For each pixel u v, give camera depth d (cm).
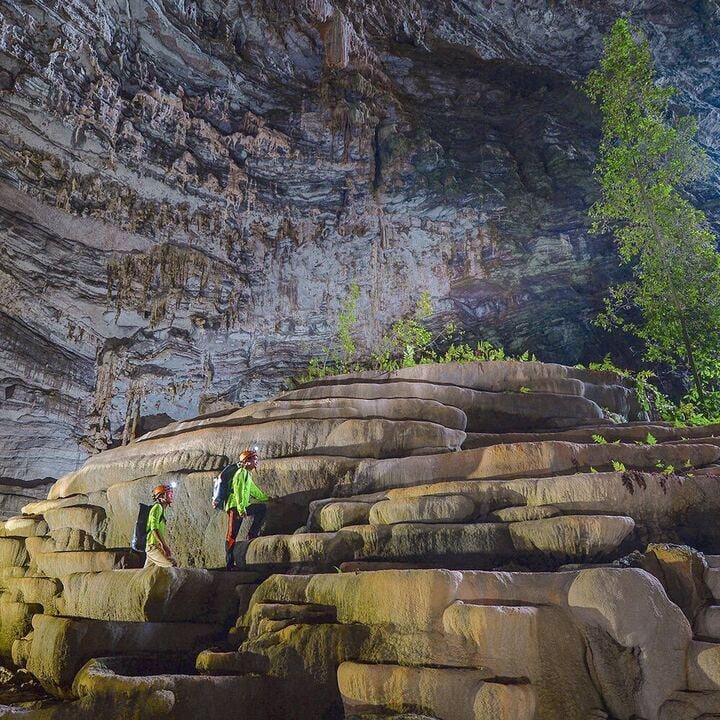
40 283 1369
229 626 581
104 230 1451
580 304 1789
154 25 1488
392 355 1700
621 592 438
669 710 421
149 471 808
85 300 1429
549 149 1894
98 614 591
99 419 1461
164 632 545
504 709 401
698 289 1236
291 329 1681
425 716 416
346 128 1722
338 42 1731
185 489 736
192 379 1595
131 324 1505
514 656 429
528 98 2048
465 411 841
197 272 1571
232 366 1652
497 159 1859
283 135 1666
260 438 768
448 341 1767
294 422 766
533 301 1795
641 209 1250
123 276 1480
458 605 445
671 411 998
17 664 623
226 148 1617
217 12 1605
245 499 661
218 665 488
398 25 1939
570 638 443
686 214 1261
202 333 1589
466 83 2014
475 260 1764
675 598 473
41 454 1355
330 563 588
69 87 1336
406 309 1742
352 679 446
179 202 1549
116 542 775
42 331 1380
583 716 423
